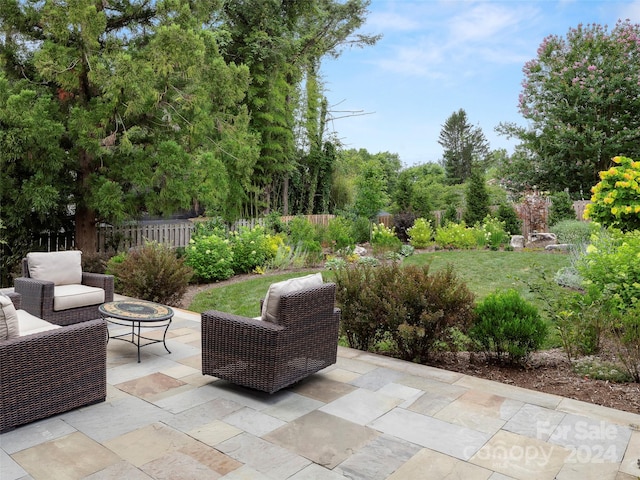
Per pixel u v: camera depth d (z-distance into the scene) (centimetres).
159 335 561
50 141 923
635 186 736
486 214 1803
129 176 1007
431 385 407
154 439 304
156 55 972
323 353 418
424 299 463
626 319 448
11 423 309
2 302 310
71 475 260
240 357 379
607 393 395
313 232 1461
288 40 1841
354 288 512
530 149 2319
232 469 269
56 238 1134
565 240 1355
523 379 437
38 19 973
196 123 1121
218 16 1738
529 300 766
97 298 580
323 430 320
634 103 2005
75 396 344
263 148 1880
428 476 264
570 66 2134
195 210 1705
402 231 1811
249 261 1152
